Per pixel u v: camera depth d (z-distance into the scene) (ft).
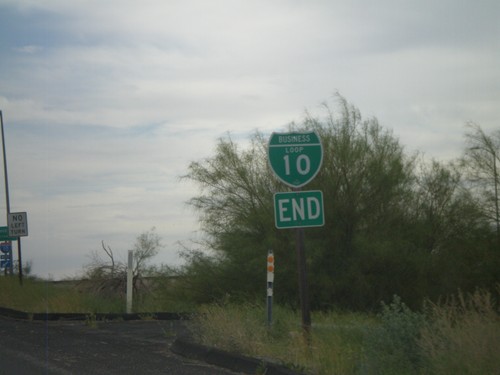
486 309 31.45
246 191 81.87
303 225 36.83
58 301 69.41
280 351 35.91
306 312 36.94
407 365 29.09
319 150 37.19
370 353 30.19
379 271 77.92
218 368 35.94
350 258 76.33
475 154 93.45
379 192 79.87
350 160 78.79
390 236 79.61
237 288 80.28
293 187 37.04
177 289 84.48
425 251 82.12
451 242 88.63
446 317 31.71
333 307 75.00
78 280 87.04
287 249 77.05
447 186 90.79
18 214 87.61
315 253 74.38
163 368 35.99
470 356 27.40
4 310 70.08
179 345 41.78
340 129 80.79
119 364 37.35
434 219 88.74
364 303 77.25
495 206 92.17
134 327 58.03
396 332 30.63
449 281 83.51
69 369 35.81
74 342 46.85
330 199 77.10
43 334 51.83
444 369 27.43
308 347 34.45
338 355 32.35
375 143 82.02
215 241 83.66
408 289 79.51
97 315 64.13
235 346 38.14
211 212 83.87
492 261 86.12
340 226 77.30
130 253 68.54
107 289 85.15
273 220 77.00
